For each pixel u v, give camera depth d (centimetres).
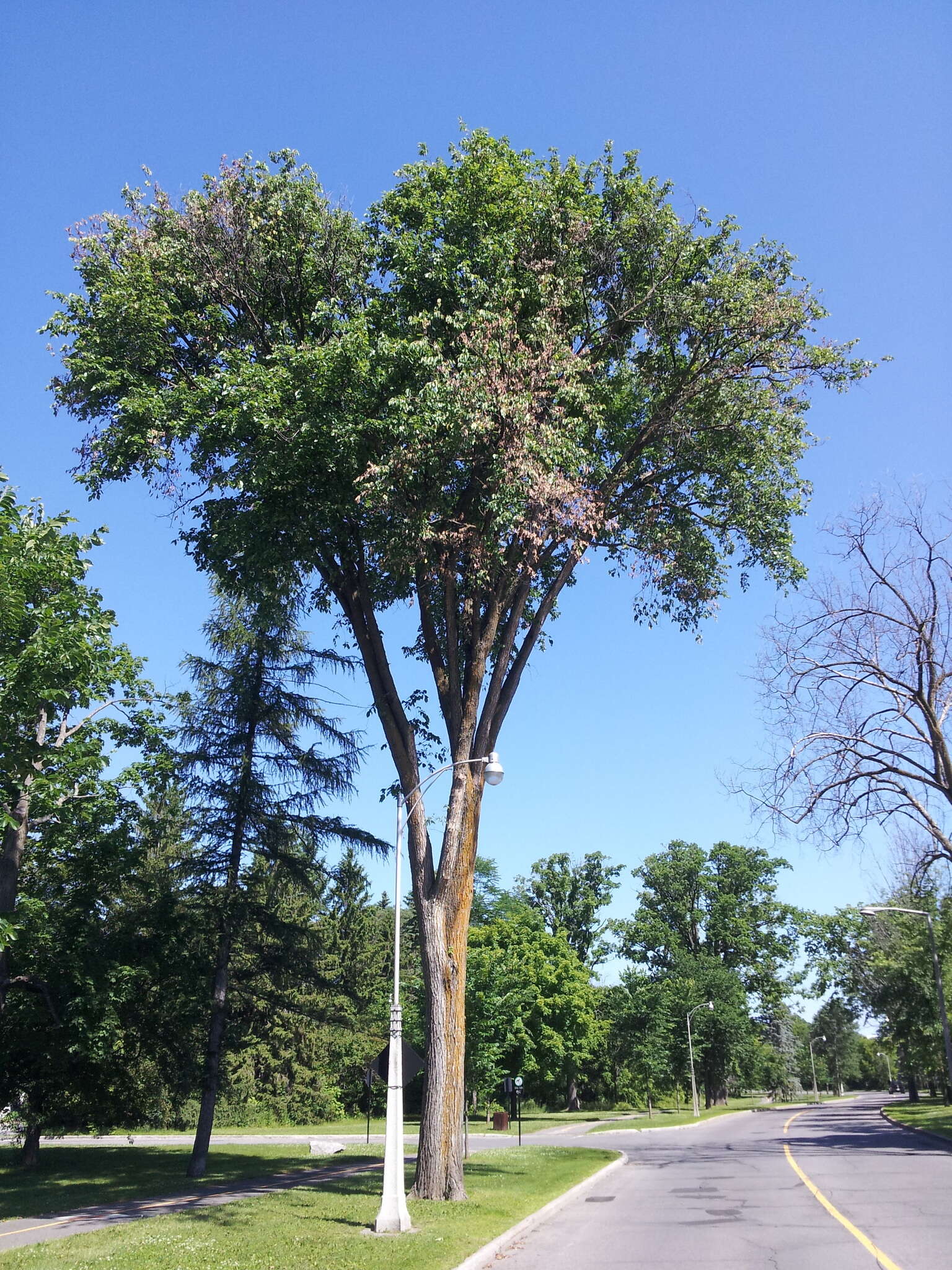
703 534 2162
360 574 1962
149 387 1800
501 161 1847
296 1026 5316
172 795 2722
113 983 2270
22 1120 2747
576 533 1781
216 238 1864
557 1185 2038
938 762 2781
